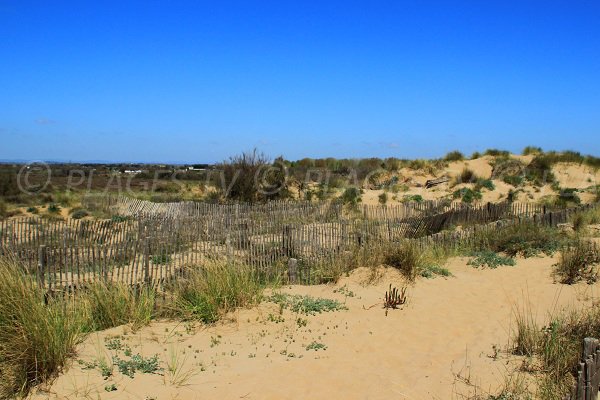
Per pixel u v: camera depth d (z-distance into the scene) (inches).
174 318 294.7
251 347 257.9
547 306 340.2
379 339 278.2
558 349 245.3
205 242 423.5
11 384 197.2
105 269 350.9
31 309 221.1
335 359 248.7
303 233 431.5
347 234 462.9
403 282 387.9
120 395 197.6
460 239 502.6
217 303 302.8
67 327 233.5
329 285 379.2
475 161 1170.6
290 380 222.7
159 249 381.7
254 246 409.4
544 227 558.3
